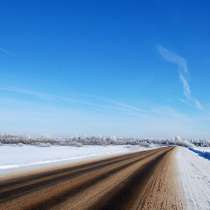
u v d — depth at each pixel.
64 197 8.51
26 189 9.47
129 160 26.55
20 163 18.72
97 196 8.94
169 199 9.23
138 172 16.59
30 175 13.03
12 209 6.82
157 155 37.69
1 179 11.42
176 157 34.81
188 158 34.56
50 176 13.05
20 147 43.09
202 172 18.77
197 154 49.84
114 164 21.48
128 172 16.36
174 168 20.30
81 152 38.09
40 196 8.46
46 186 10.27
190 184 13.02
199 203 8.93
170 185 12.25
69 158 26.11
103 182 12.00
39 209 6.93
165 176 15.36
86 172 15.43
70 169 16.61
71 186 10.57
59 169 16.31
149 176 14.95
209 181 14.62
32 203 7.52
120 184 11.69
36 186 10.15
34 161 20.86
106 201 8.27
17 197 8.18
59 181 11.66
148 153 42.97
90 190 9.94
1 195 8.37
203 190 11.59
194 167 22.25
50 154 30.31
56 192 9.23
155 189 10.97
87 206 7.52
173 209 7.89
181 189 11.41
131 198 8.94
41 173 14.00
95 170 16.69
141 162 24.56
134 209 7.52
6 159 21.28
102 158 28.31
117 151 47.59
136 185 11.62
